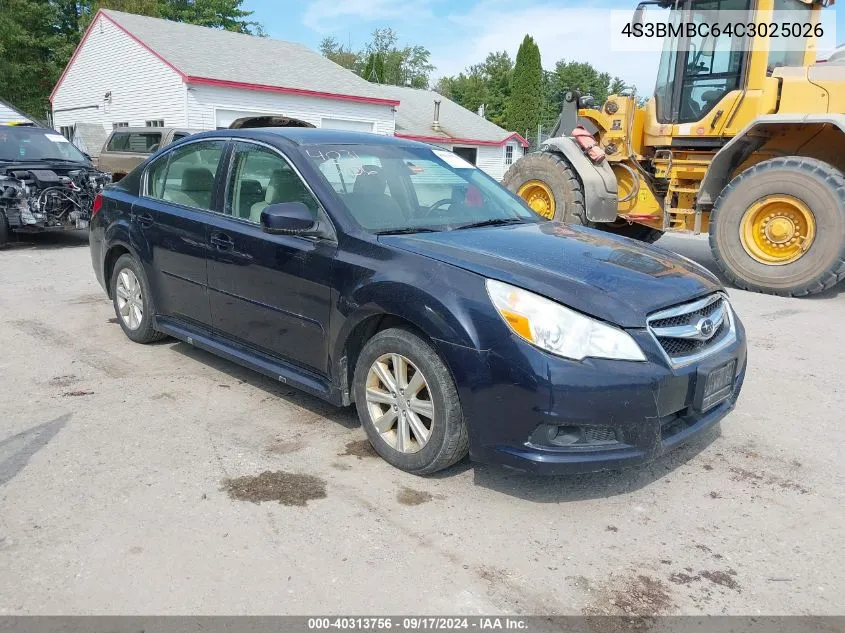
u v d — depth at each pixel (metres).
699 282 3.54
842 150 8.20
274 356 4.16
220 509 3.12
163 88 21.59
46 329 5.91
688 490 3.44
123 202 5.29
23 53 34.53
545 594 2.62
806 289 7.67
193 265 4.58
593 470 3.00
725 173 8.64
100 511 3.08
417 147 4.73
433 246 3.51
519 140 35.44
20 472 3.41
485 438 3.12
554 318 3.00
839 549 2.96
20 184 10.13
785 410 4.48
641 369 3.00
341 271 3.62
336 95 23.38
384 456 3.58
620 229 11.12
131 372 4.86
